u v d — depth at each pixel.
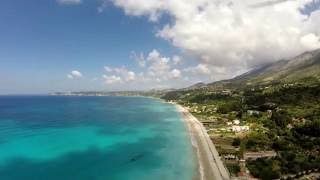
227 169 104.81
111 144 150.00
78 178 95.81
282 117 188.00
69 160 117.88
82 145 146.38
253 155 120.88
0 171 101.75
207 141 156.25
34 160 117.00
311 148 125.19
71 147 141.38
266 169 98.94
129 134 180.75
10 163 111.88
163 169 106.88
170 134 180.50
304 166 100.00
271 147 131.62
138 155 127.00
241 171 102.81
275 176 93.81
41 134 176.25
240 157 117.94
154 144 150.25
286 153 116.00
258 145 134.25
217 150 134.38
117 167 108.88
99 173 101.38
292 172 97.38
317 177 91.44
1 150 132.38
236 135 169.38
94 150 136.12
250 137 148.25
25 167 107.12
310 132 145.75
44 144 147.00
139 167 108.94
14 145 143.50
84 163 113.56
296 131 153.38
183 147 142.75
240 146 133.38
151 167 109.12
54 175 98.50
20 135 171.88
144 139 164.25
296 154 115.31
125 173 101.88
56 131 188.62
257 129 177.38
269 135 151.12
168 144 150.12
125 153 130.62
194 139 162.62
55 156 123.88
